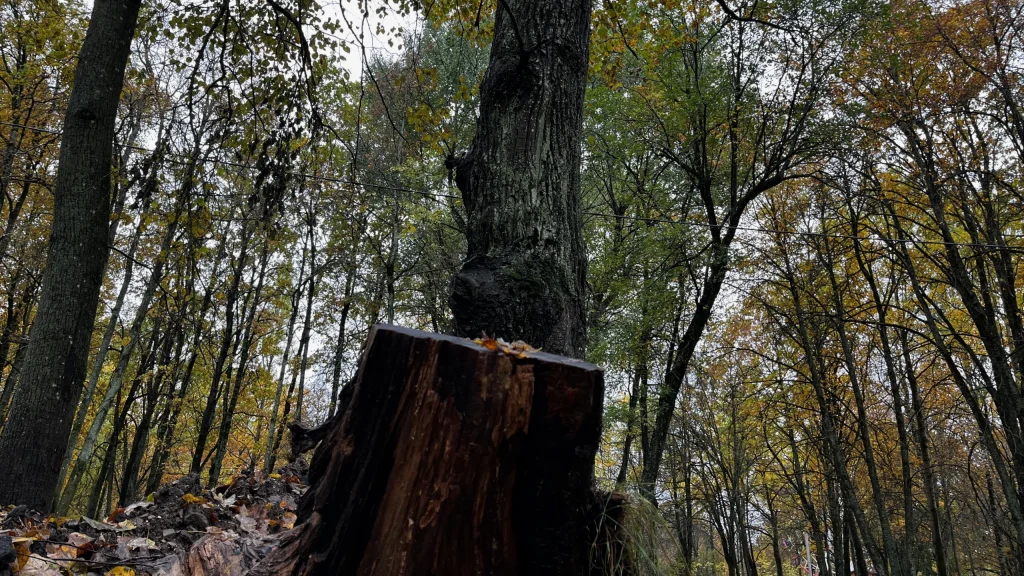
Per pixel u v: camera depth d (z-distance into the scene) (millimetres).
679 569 2041
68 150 4348
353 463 1754
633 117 13086
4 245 10977
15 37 9625
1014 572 15594
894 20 10656
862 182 12820
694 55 12391
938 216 12594
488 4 5613
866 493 19641
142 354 15539
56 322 4074
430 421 1626
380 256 14680
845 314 14328
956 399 16516
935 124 12352
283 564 1842
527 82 3053
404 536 1592
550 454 1618
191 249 5723
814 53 10906
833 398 15508
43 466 3830
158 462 17797
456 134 12750
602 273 12289
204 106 5812
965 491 17562
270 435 14258
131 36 4762
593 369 1615
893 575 13445
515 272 2561
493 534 1607
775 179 12281
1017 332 12570
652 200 14383
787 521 23719
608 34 6059
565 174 2955
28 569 2225
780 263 14695
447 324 16062
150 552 2699
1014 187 12953
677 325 14195
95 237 4359
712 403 15766
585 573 1738
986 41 11445
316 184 6480
